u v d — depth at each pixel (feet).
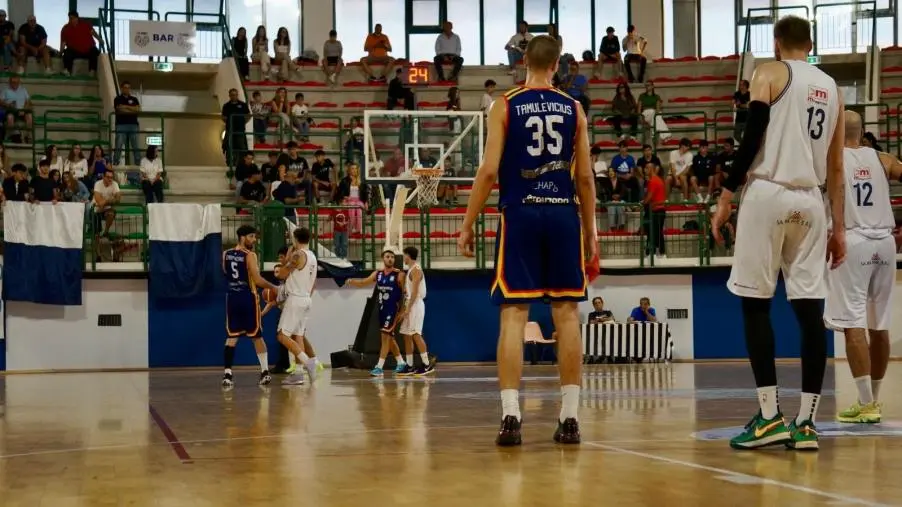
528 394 33.78
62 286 57.00
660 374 47.14
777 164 18.11
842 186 19.35
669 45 93.71
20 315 57.06
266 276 59.67
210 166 75.61
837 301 23.03
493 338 61.46
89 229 59.06
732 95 85.97
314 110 82.48
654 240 63.67
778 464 15.97
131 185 69.00
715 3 93.20
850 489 13.61
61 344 57.52
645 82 86.48
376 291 56.18
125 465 17.22
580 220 19.81
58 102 77.87
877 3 89.76
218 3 90.27
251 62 86.38
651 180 65.16
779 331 61.72
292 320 43.06
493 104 19.47
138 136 80.53
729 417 24.38
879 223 23.52
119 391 38.99
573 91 80.07
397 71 83.66
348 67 87.20
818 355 17.84
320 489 14.25
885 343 24.34
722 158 69.51
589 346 59.36
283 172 65.51
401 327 49.65
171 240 58.18
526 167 19.24
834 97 18.49
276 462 17.13
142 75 84.84
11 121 70.28
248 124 76.02
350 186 65.57
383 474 15.51
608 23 94.02
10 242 56.54
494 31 94.27
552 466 16.02
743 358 62.18
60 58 82.17
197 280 58.29
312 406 29.99
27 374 54.54
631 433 20.70
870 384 23.02
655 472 15.21
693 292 62.49
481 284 61.46
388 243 57.72
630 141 77.30
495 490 13.91
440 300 61.26
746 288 18.26
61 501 13.75
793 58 18.75
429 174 59.21
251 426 23.94
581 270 19.38
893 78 84.64
